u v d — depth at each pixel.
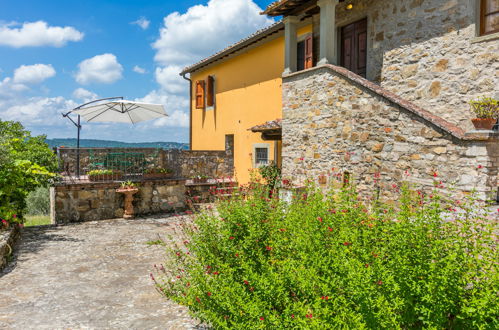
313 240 3.35
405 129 6.02
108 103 11.81
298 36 10.33
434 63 6.81
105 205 9.67
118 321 3.88
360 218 3.71
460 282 2.45
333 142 7.37
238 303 2.77
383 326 2.22
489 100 5.64
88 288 4.84
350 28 8.95
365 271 2.51
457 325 2.47
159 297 4.53
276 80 11.20
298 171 8.37
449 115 6.55
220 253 3.94
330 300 2.44
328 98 7.46
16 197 7.52
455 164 5.36
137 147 11.23
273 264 3.34
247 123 12.68
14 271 5.53
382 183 6.40
